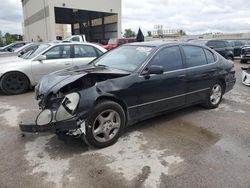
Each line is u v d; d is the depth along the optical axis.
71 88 3.42
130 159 3.31
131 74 3.86
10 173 2.98
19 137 3.95
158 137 4.00
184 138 3.98
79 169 3.07
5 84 6.74
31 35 40.38
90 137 3.43
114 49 5.04
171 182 2.83
